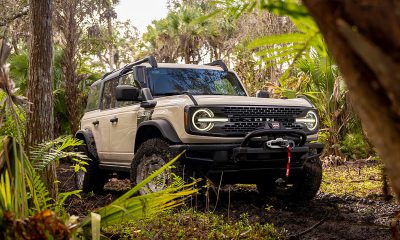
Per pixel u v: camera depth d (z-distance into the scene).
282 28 11.96
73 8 15.74
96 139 6.47
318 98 11.83
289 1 0.84
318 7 0.52
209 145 4.46
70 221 1.53
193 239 3.30
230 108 4.61
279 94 12.16
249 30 15.11
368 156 11.18
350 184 7.12
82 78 16.70
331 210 4.78
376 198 5.67
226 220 4.11
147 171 4.85
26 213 1.77
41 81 3.65
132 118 5.41
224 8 0.99
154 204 1.86
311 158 5.00
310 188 5.27
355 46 0.47
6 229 1.44
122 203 1.79
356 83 0.50
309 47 0.95
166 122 4.71
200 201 4.82
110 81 6.54
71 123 15.15
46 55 3.70
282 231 3.62
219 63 6.27
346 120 11.20
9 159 1.79
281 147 4.57
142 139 5.26
